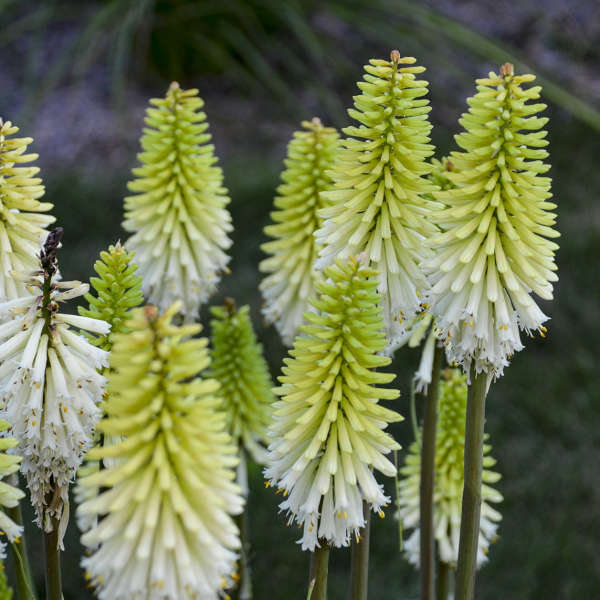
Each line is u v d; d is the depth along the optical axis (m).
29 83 2.98
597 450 1.89
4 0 3.00
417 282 1.09
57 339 1.01
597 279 2.29
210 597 0.94
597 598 1.58
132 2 2.84
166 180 1.21
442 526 1.21
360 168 1.08
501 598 1.57
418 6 2.99
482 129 1.03
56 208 2.46
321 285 0.99
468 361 1.05
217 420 0.93
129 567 0.93
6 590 0.99
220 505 0.93
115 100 3.12
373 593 1.56
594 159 2.85
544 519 1.73
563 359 2.10
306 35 2.93
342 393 1.01
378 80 1.06
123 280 1.07
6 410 1.03
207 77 3.36
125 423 0.92
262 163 2.82
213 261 1.25
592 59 3.42
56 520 1.04
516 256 1.05
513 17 3.50
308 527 1.00
